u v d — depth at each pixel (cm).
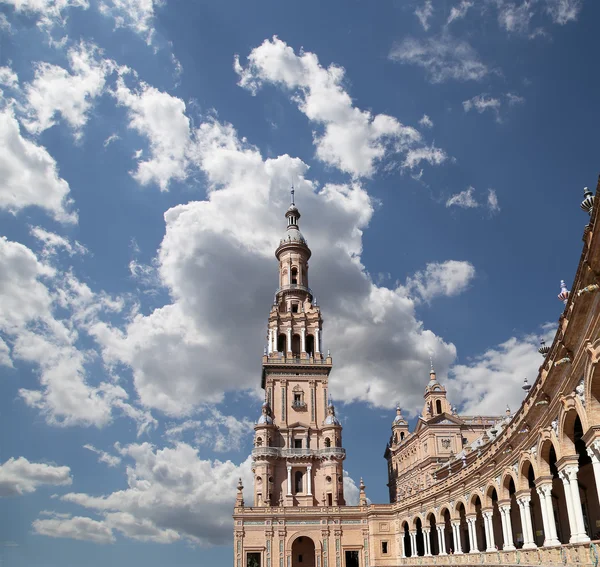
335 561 8419
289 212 12288
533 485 4425
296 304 11175
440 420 9606
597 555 2581
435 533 7612
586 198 2319
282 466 9506
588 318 2267
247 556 8306
